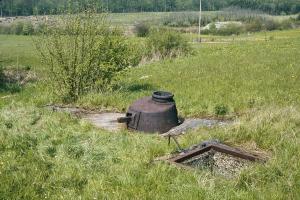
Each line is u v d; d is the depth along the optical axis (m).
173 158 8.76
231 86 18.17
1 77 28.00
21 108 12.67
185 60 32.75
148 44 37.94
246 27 114.69
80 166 8.31
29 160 8.55
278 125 10.41
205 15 149.00
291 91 16.91
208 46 51.81
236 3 182.62
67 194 7.22
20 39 83.94
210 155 9.15
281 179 7.66
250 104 14.58
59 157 8.74
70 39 15.97
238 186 7.51
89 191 7.32
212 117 13.45
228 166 8.83
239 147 9.62
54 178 7.79
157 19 125.00
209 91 16.98
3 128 10.29
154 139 10.21
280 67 25.16
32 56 47.78
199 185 7.35
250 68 24.95
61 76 15.83
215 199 6.95
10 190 7.27
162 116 11.45
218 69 24.97
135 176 7.86
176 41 38.50
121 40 17.25
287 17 145.62
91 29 16.17
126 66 17.78
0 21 100.62
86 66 15.99
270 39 62.75
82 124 11.55
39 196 7.20
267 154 9.18
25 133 9.89
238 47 45.47
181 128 11.53
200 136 10.24
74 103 15.52
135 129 11.55
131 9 145.00
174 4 171.50
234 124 10.80
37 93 18.08
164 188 7.41
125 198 7.07
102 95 15.52
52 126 10.90
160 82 20.12
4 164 8.20
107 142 9.80
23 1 107.88
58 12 16.30
